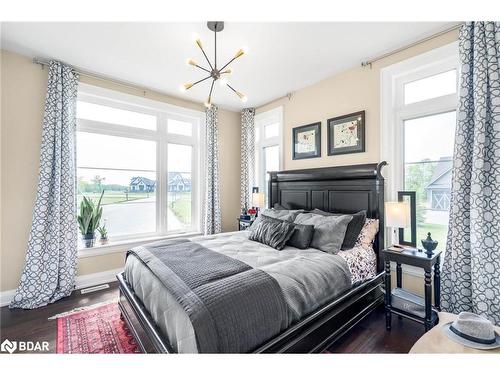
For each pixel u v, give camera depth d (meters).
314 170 3.16
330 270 1.89
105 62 2.80
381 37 2.32
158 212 3.79
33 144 2.71
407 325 2.11
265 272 1.60
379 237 2.53
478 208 1.82
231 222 4.57
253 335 1.25
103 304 2.53
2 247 2.55
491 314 1.77
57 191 2.68
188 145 4.16
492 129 1.83
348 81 2.98
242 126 4.48
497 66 1.82
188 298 1.25
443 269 2.09
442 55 2.23
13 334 2.00
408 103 2.57
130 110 3.53
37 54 2.63
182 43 2.41
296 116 3.65
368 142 2.79
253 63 2.81
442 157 2.35
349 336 1.94
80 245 3.09
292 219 2.82
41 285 2.55
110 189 3.40
